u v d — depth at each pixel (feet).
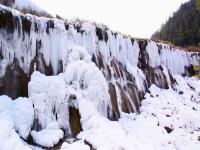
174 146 29.71
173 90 49.73
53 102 27.81
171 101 42.39
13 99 27.61
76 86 30.04
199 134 33.55
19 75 28.76
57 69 32.60
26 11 38.70
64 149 23.67
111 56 41.32
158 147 28.09
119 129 27.91
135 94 40.78
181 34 137.90
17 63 29.07
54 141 24.84
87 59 33.09
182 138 31.73
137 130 31.76
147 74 47.14
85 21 40.09
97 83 31.09
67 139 26.40
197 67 39.81
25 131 24.34
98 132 26.16
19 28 29.86
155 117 35.91
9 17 29.12
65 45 33.55
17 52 29.35
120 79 40.19
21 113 25.04
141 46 48.98
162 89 47.62
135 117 36.01
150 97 42.60
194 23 148.97
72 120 27.76
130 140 27.22
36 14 39.24
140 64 47.80
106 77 37.11
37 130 26.08
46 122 26.66
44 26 32.50
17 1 43.37
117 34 43.65
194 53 63.31
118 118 33.42
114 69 40.11
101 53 39.42
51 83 28.58
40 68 30.81
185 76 59.36
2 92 27.09
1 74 27.45
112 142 25.11
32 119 25.70
